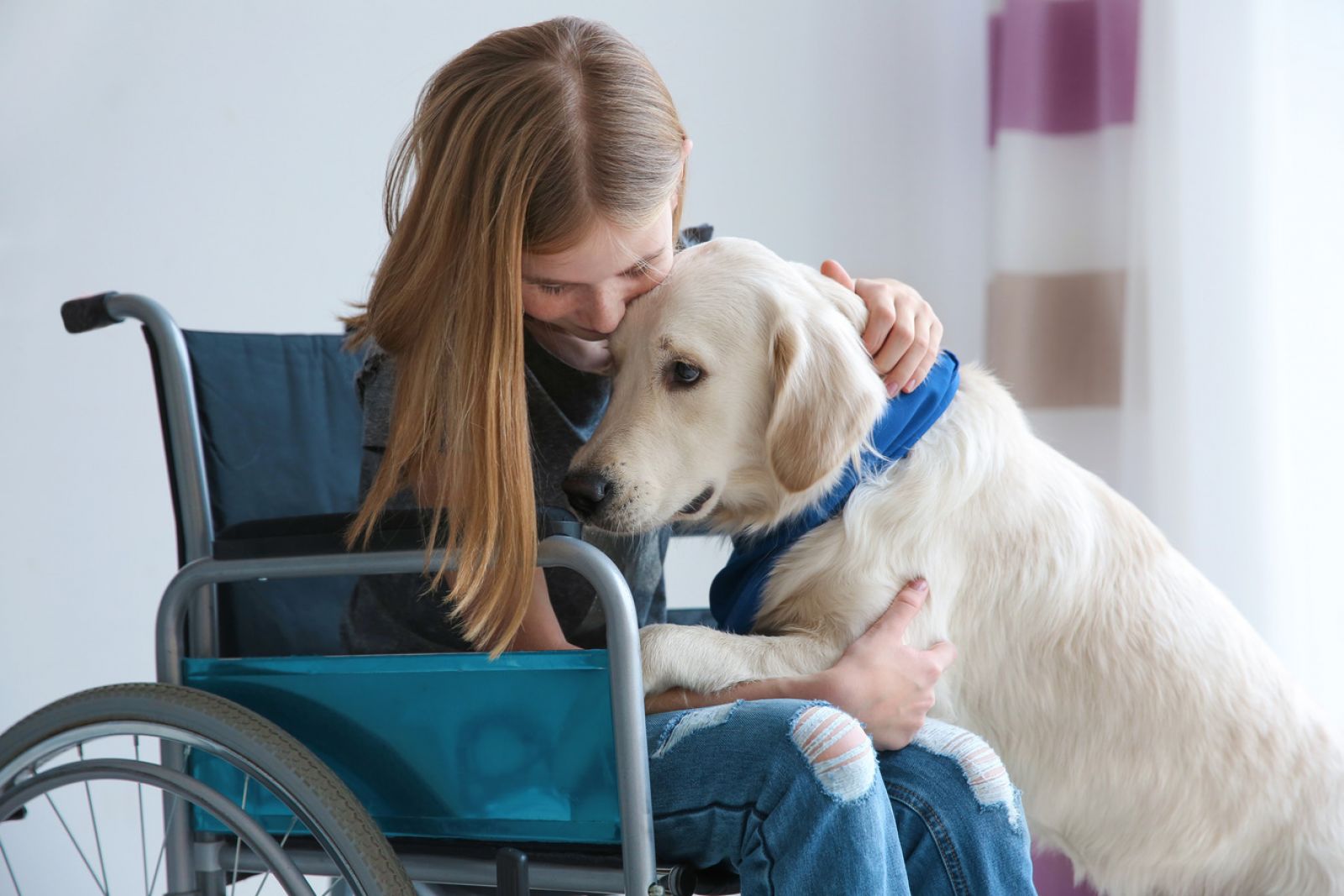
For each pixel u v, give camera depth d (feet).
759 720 3.53
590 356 4.95
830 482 4.62
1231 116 7.77
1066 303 8.62
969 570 4.70
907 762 4.00
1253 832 4.75
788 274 4.76
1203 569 7.79
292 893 3.74
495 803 3.68
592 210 4.08
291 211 7.90
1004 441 4.86
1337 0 7.79
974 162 9.48
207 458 5.16
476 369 3.77
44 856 7.18
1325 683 7.70
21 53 7.21
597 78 4.20
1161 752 4.70
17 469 7.18
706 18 8.90
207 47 7.67
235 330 7.76
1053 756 4.78
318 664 3.88
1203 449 7.82
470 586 3.57
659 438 4.60
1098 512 4.99
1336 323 7.84
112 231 7.43
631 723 3.41
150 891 4.27
